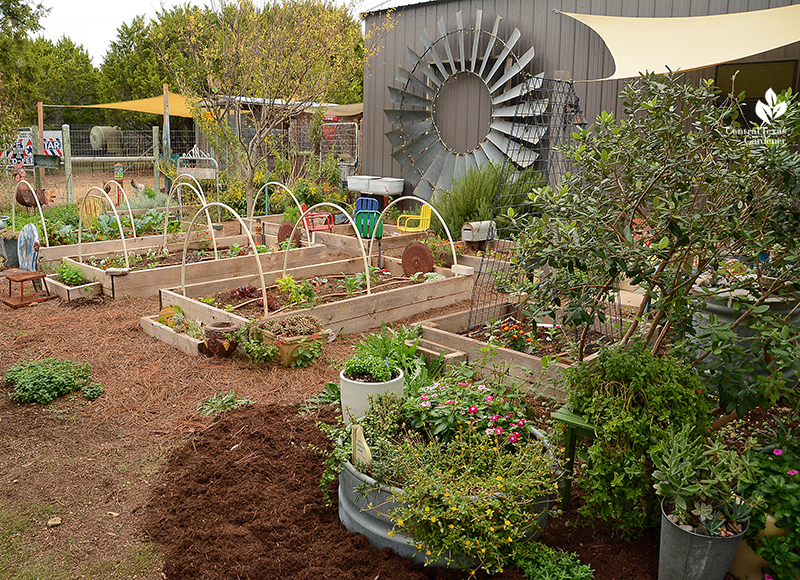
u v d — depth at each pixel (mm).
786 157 3074
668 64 8180
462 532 2969
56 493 3932
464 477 3145
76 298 8297
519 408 4020
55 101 33781
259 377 5746
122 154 27266
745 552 2920
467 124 14031
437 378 5180
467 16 13625
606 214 3588
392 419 3818
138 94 33844
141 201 16016
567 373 3666
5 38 22922
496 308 6871
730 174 3238
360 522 3338
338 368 5980
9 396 5301
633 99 3814
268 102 14008
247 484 3893
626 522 3197
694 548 2711
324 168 17516
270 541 3357
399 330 5801
